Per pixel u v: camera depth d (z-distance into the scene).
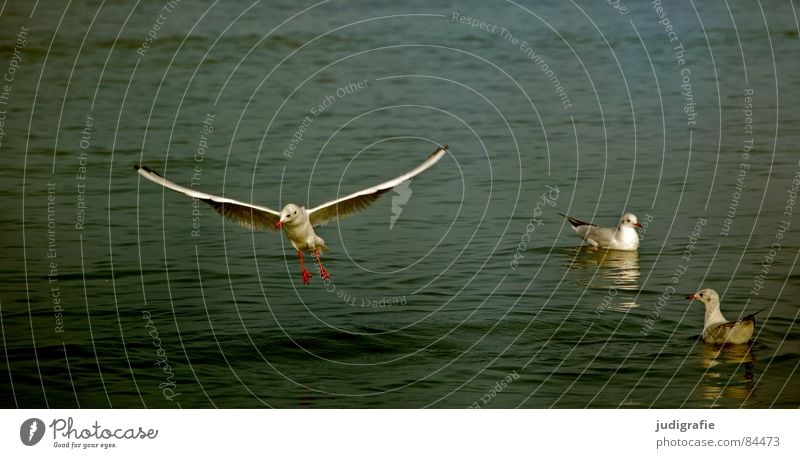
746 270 17.59
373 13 45.81
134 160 26.36
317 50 39.97
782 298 16.16
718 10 46.53
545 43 40.84
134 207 22.17
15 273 17.58
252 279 17.53
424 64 38.00
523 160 26.31
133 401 12.85
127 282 17.23
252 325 15.29
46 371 13.58
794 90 33.50
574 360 13.91
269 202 22.33
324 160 26.33
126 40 41.53
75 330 14.96
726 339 14.14
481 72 36.84
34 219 21.08
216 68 37.53
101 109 32.09
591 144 27.78
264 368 13.82
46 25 43.97
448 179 24.66
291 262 18.56
